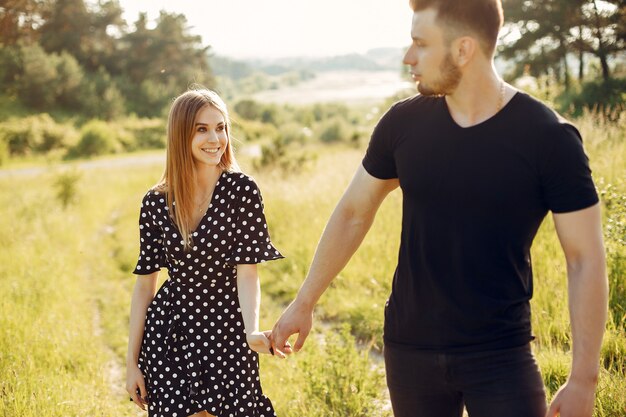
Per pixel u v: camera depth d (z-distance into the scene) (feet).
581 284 6.14
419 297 6.86
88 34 293.02
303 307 8.04
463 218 6.48
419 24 6.44
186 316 9.21
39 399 13.07
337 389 13.00
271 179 45.78
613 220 17.22
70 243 35.73
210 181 9.35
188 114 9.03
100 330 21.50
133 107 258.16
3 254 28.99
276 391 13.67
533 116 6.23
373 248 23.71
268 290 24.20
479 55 6.31
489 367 6.53
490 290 6.52
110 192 66.03
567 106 74.43
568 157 6.08
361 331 18.29
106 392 14.83
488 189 6.33
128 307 23.79
